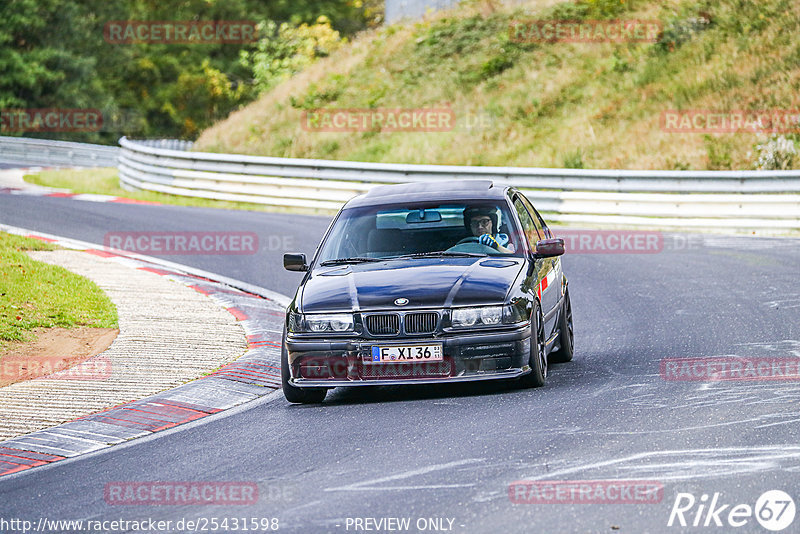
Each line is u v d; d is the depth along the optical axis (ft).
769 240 221.25
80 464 84.28
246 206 315.37
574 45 390.21
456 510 64.13
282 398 106.73
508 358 97.30
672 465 71.00
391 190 120.78
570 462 73.20
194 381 112.98
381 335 97.45
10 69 636.89
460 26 428.15
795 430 78.59
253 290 179.22
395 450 80.12
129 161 360.69
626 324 140.56
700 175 249.55
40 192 340.80
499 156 337.72
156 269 197.16
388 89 400.88
